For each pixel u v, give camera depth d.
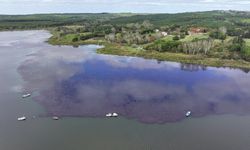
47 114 61.88
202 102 71.50
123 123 58.25
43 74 94.19
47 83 84.19
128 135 53.31
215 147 49.38
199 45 133.50
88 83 85.25
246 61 120.75
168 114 63.50
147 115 62.53
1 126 56.19
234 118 61.97
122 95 75.31
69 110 64.25
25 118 59.50
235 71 107.44
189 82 89.69
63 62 114.12
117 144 49.91
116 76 94.56
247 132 55.28
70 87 80.81
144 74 98.62
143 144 49.97
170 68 110.25
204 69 110.00
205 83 88.88
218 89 82.75
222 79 94.38
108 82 87.06
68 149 48.19
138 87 82.75
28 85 81.69
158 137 52.56
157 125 57.66
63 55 130.38
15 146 48.91
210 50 134.25
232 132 55.19
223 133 54.75
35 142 50.31
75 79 89.12
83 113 62.75
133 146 49.34
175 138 52.44
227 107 68.38
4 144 49.53
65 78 89.94
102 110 64.69
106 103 69.06
